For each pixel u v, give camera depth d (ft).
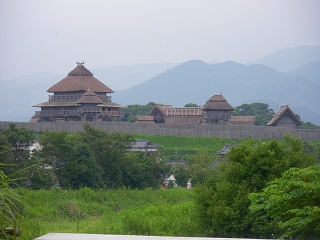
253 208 104.83
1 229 45.11
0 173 45.88
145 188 424.87
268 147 192.03
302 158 192.75
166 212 256.93
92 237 59.57
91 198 339.57
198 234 185.16
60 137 387.34
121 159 429.79
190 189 427.33
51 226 215.92
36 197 295.28
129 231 204.95
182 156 611.06
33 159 361.92
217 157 508.94
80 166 386.11
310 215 93.66
